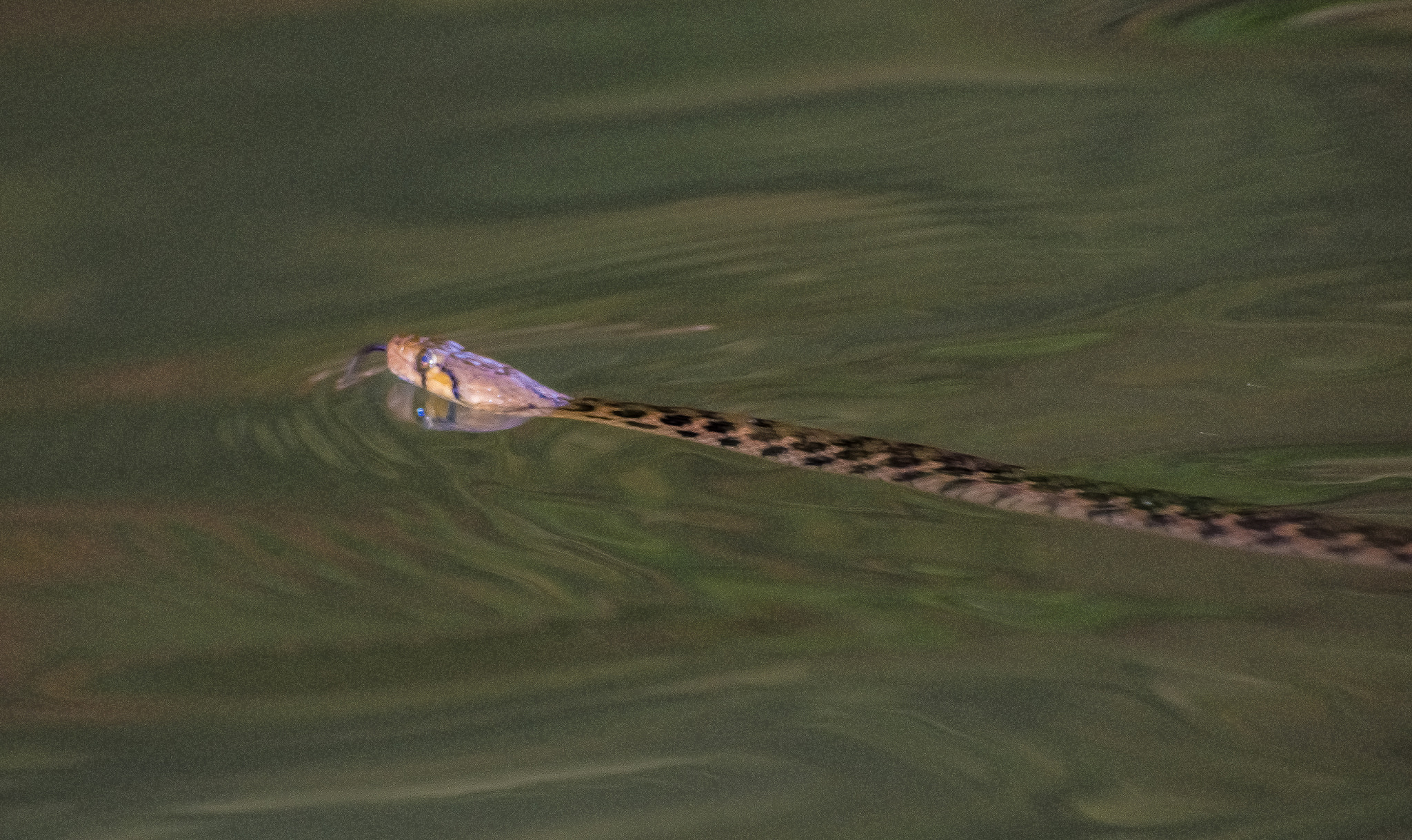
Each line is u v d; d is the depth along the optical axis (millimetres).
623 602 21328
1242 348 27828
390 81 40531
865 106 39219
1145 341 28312
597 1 45625
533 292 31078
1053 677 19500
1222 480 23750
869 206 34375
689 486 24141
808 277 31391
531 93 39906
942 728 18719
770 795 17750
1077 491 23406
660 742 18672
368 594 21609
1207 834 16891
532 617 21047
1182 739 18344
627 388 27359
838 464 24312
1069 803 17453
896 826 17188
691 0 45250
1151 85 39906
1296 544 21922
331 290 31250
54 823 17500
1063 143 37062
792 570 21938
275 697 19594
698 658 20156
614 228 33656
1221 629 20234
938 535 22641
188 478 24594
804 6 45344
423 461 25016
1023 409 26109
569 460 24922
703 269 31797
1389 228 32031
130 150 36938
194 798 17875
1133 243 32281
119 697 19625
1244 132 37031
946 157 36656
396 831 17250
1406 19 43094
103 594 21688
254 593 21688
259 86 40062
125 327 29781
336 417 26438
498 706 19344
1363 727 18359
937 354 28172
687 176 36031
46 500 23969
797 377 27484
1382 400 25859
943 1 45188
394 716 19234
